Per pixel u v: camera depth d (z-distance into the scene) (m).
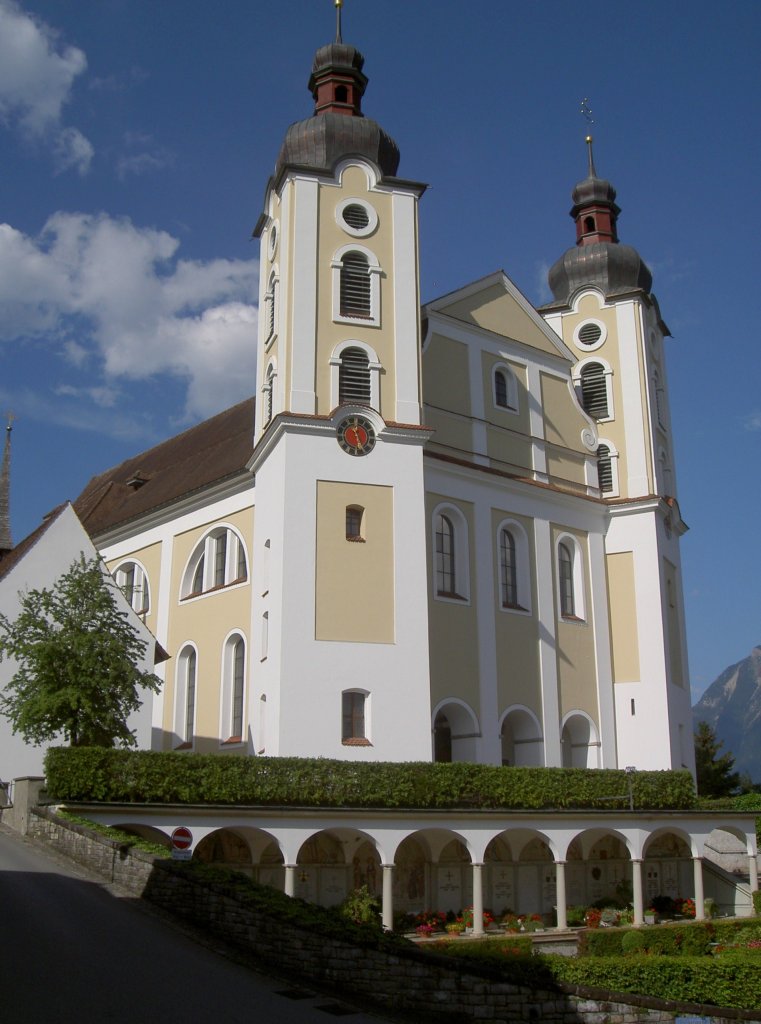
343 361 42.84
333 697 38.59
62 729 35.16
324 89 48.19
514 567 48.66
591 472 53.50
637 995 19.33
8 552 57.91
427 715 39.59
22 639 35.81
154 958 19.41
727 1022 19.28
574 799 38.56
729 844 48.16
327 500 40.69
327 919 20.45
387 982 19.08
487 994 18.75
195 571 49.41
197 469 53.50
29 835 31.66
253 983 18.72
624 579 52.53
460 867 38.12
